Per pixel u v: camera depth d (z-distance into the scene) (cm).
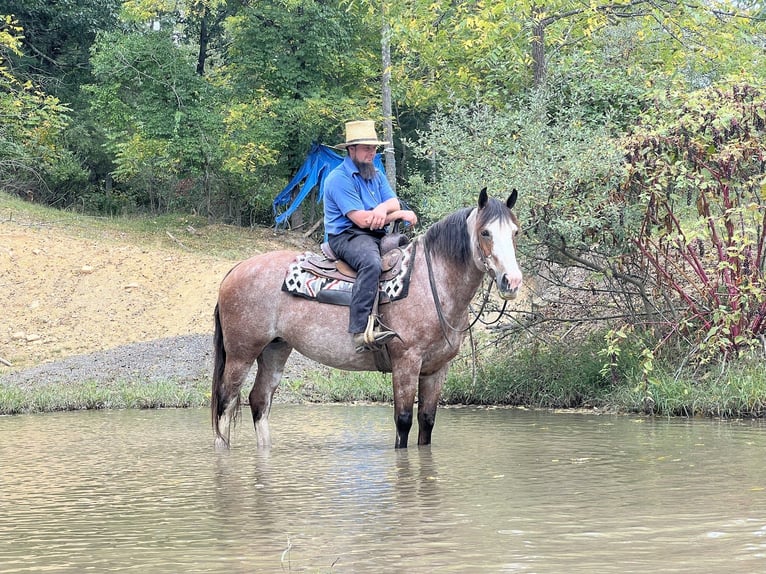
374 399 1291
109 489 623
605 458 700
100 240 2500
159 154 2973
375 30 3078
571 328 1219
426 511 515
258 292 821
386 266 784
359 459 732
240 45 2945
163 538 468
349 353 796
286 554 423
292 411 1154
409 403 773
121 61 2802
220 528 488
